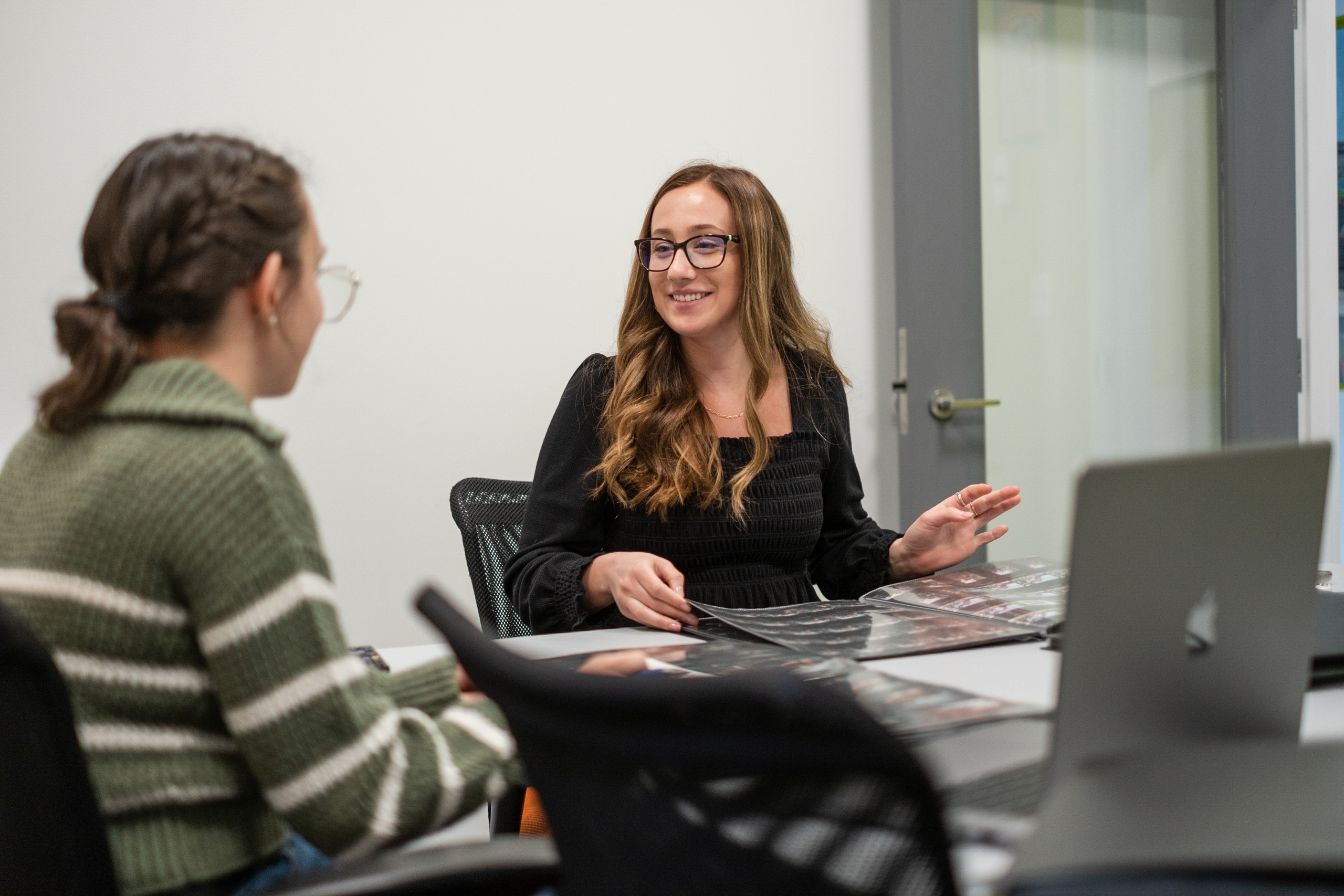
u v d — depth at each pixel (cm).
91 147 207
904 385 252
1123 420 282
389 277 227
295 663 73
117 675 72
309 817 74
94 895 67
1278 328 293
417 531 231
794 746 39
